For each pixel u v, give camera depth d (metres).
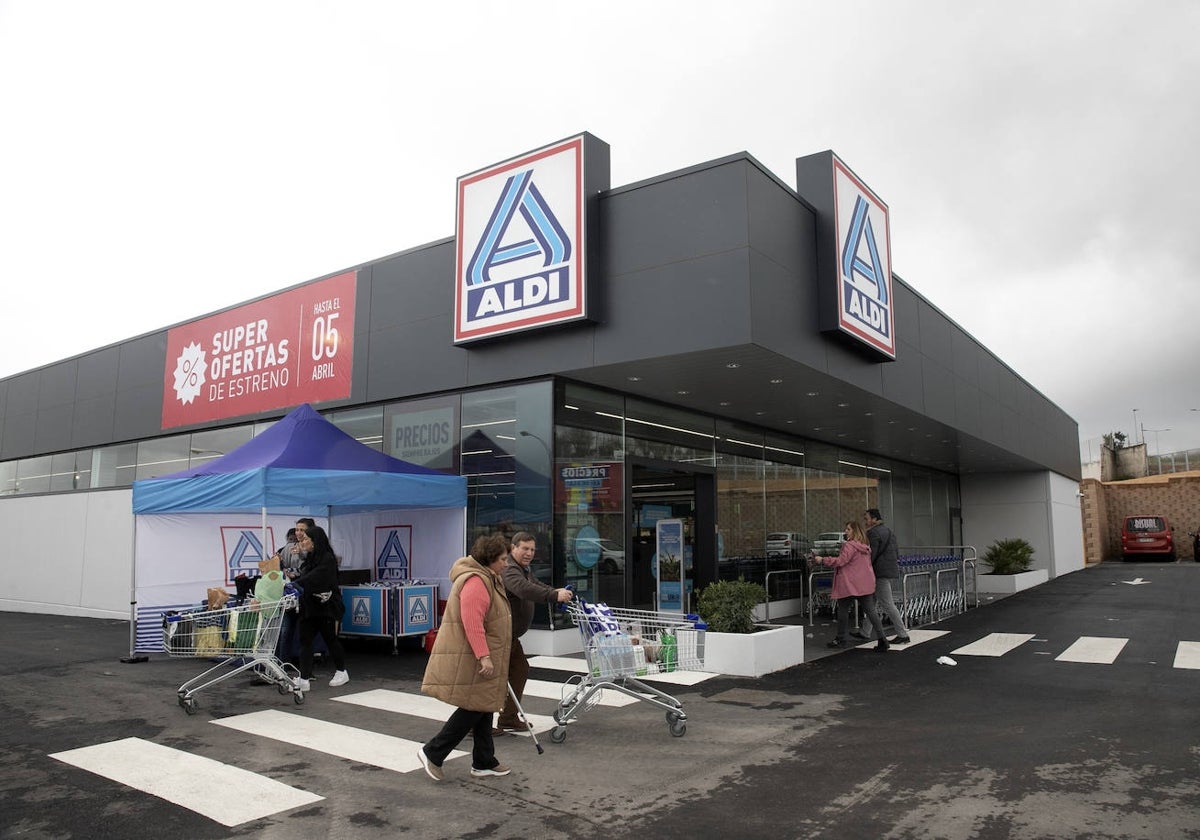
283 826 4.62
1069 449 28.84
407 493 10.80
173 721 7.12
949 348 16.44
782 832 4.47
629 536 12.08
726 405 13.51
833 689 8.31
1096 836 4.34
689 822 4.63
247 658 8.38
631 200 10.40
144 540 11.47
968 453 20.88
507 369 11.38
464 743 6.39
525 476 11.09
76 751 6.15
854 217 11.80
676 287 9.88
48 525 17.34
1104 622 13.23
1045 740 6.24
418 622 11.04
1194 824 4.49
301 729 6.80
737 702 7.74
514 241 11.15
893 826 4.54
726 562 14.30
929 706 7.48
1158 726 6.59
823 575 15.28
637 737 6.50
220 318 16.12
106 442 18.52
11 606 17.86
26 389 21.25
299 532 8.65
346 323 13.73
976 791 5.09
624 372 10.83
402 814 4.79
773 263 9.95
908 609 13.45
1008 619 14.09
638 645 6.67
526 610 6.55
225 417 15.70
